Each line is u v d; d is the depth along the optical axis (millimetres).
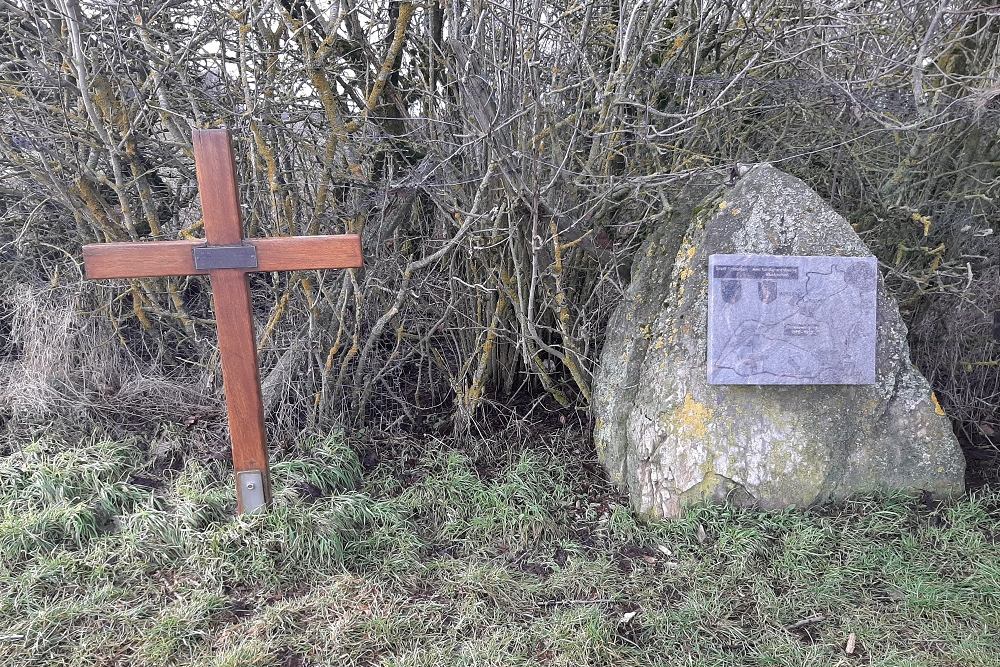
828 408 2957
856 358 2914
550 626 2354
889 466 2990
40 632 2291
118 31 2764
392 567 2688
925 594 2477
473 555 2793
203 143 2289
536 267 3039
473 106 2939
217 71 3111
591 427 3621
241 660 2193
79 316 3627
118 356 3719
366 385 3549
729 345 2865
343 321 3352
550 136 3057
